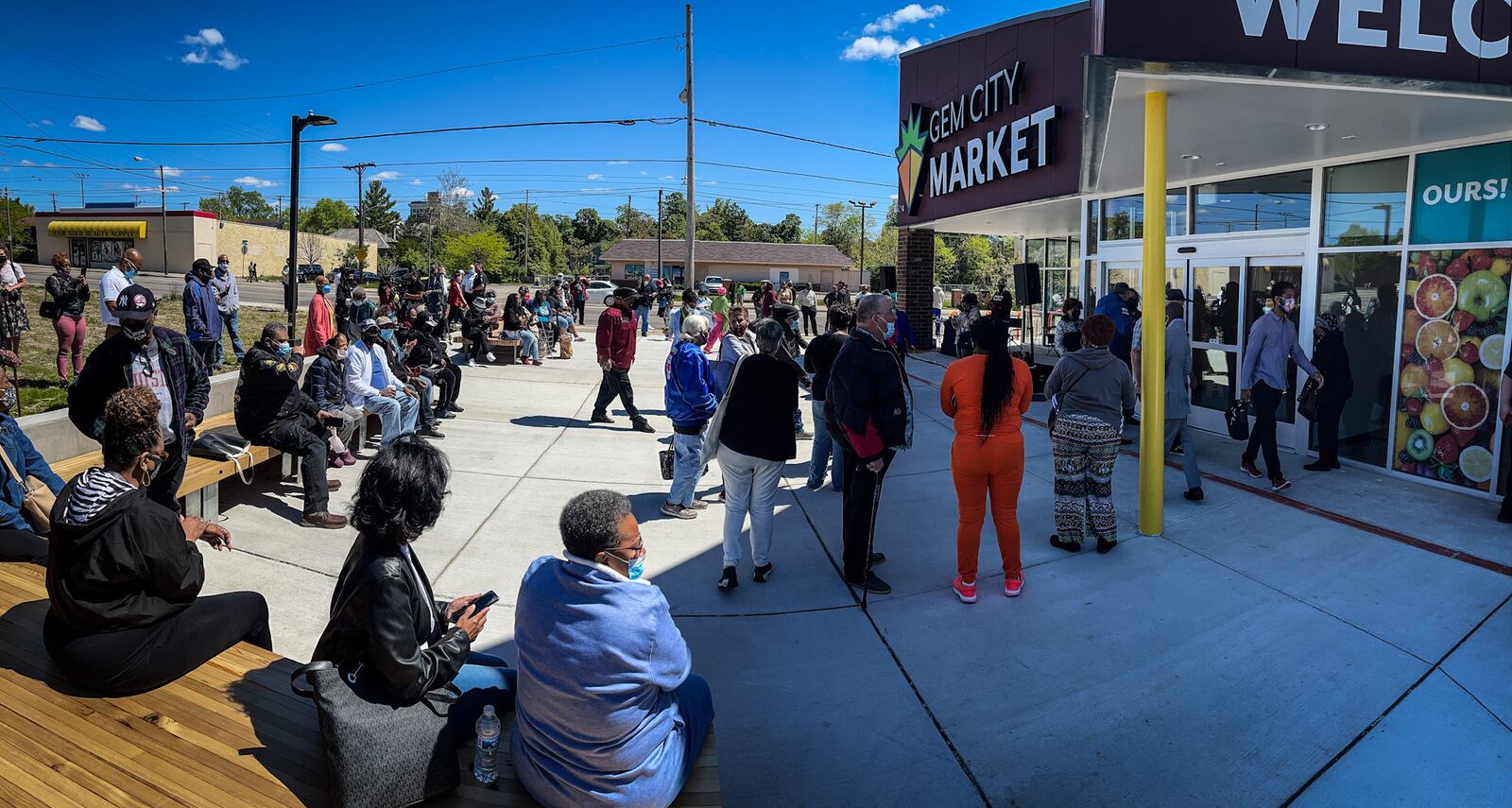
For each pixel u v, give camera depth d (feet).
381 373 27.94
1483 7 17.34
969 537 16.92
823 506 23.84
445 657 8.88
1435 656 14.70
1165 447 23.34
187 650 10.68
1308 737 12.55
